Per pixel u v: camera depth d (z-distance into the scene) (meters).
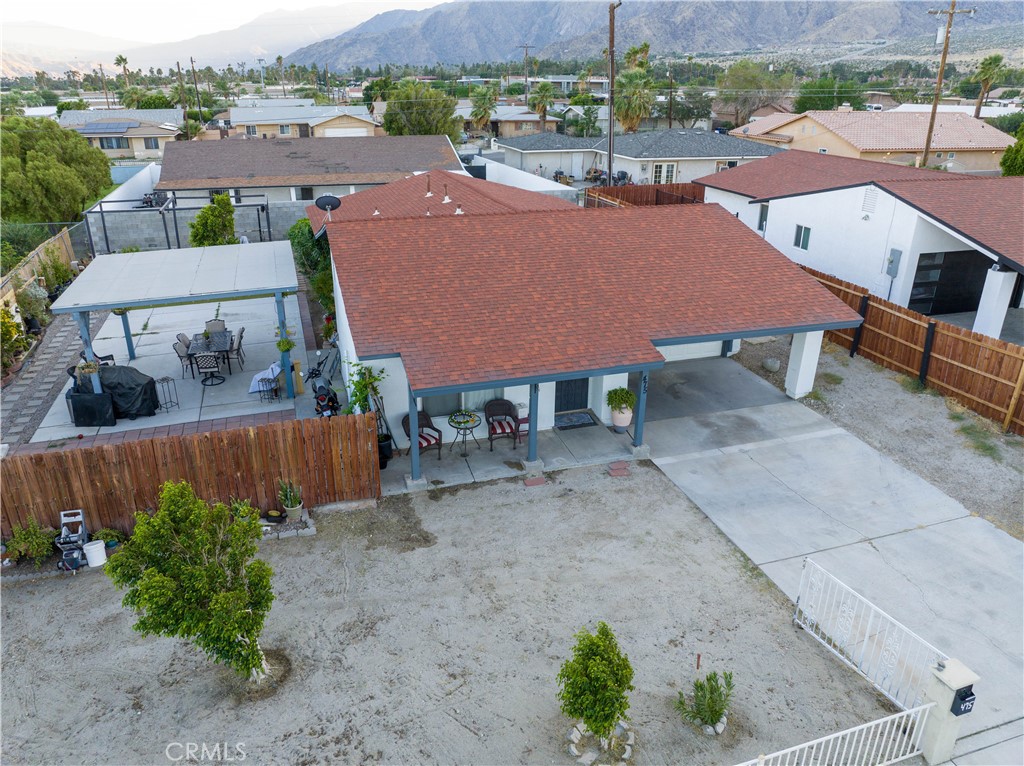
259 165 40.56
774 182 31.30
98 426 16.64
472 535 12.88
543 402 16.48
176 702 9.39
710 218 20.19
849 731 8.00
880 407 17.86
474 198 23.45
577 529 13.08
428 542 12.67
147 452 12.39
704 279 17.58
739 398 18.52
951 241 22.08
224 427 16.66
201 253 20.34
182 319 24.33
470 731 8.91
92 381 16.36
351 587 11.53
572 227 18.88
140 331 23.16
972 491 14.29
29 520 12.03
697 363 20.78
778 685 9.66
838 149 55.84
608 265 17.58
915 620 10.84
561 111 96.75
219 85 175.12
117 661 10.09
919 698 9.27
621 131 74.25
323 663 9.99
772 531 13.06
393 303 15.37
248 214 35.28
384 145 44.72
